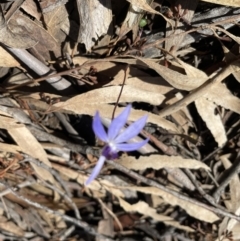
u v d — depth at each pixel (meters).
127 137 0.14
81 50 0.21
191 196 0.24
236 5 0.19
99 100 0.21
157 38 0.20
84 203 0.26
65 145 0.22
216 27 0.19
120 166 0.22
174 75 0.20
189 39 0.20
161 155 0.22
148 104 0.22
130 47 0.20
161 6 0.20
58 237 0.26
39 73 0.20
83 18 0.19
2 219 0.26
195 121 0.23
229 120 0.23
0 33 0.19
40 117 0.22
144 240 0.27
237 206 0.23
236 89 0.22
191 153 0.24
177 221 0.25
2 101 0.21
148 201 0.25
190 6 0.20
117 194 0.25
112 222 0.26
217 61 0.21
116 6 0.20
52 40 0.20
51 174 0.24
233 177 0.23
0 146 0.22
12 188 0.23
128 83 0.21
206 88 0.20
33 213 0.26
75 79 0.21
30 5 0.19
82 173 0.24
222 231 0.24
